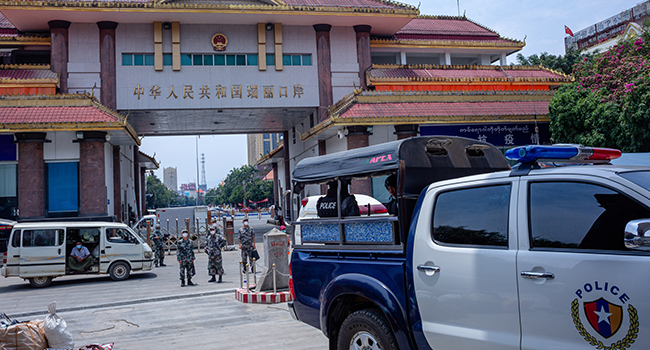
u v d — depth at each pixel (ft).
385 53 116.06
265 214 274.57
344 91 101.09
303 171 18.20
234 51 96.73
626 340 8.82
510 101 92.48
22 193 77.00
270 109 100.58
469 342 11.46
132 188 121.70
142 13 88.63
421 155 15.03
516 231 10.98
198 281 47.73
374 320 13.82
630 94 61.46
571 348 9.64
